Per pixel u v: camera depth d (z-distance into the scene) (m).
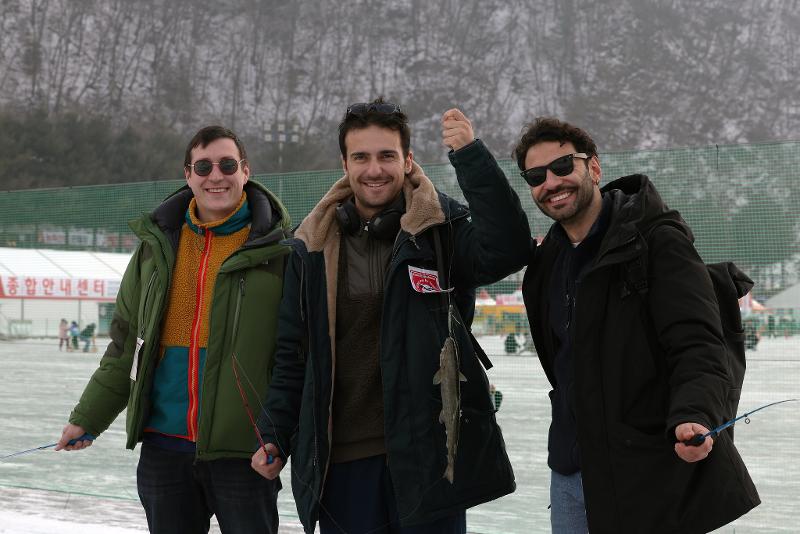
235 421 2.73
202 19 141.88
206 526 2.95
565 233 2.47
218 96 139.50
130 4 135.25
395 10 152.25
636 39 149.25
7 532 4.31
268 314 2.81
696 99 146.75
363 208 2.63
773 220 4.80
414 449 2.41
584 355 2.24
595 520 2.17
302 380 2.69
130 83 132.12
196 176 2.86
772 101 146.50
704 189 4.91
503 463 2.55
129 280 3.04
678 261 2.18
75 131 111.62
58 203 6.60
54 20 127.94
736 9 151.12
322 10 149.62
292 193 5.51
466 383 2.51
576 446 2.33
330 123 143.50
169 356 2.85
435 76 148.88
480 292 5.88
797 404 5.09
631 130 145.25
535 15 152.00
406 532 2.46
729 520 2.09
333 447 2.52
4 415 6.60
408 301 2.49
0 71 121.56
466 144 2.40
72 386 7.62
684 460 2.05
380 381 2.53
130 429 2.81
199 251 2.91
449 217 2.56
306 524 2.49
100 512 4.73
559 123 2.40
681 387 2.07
